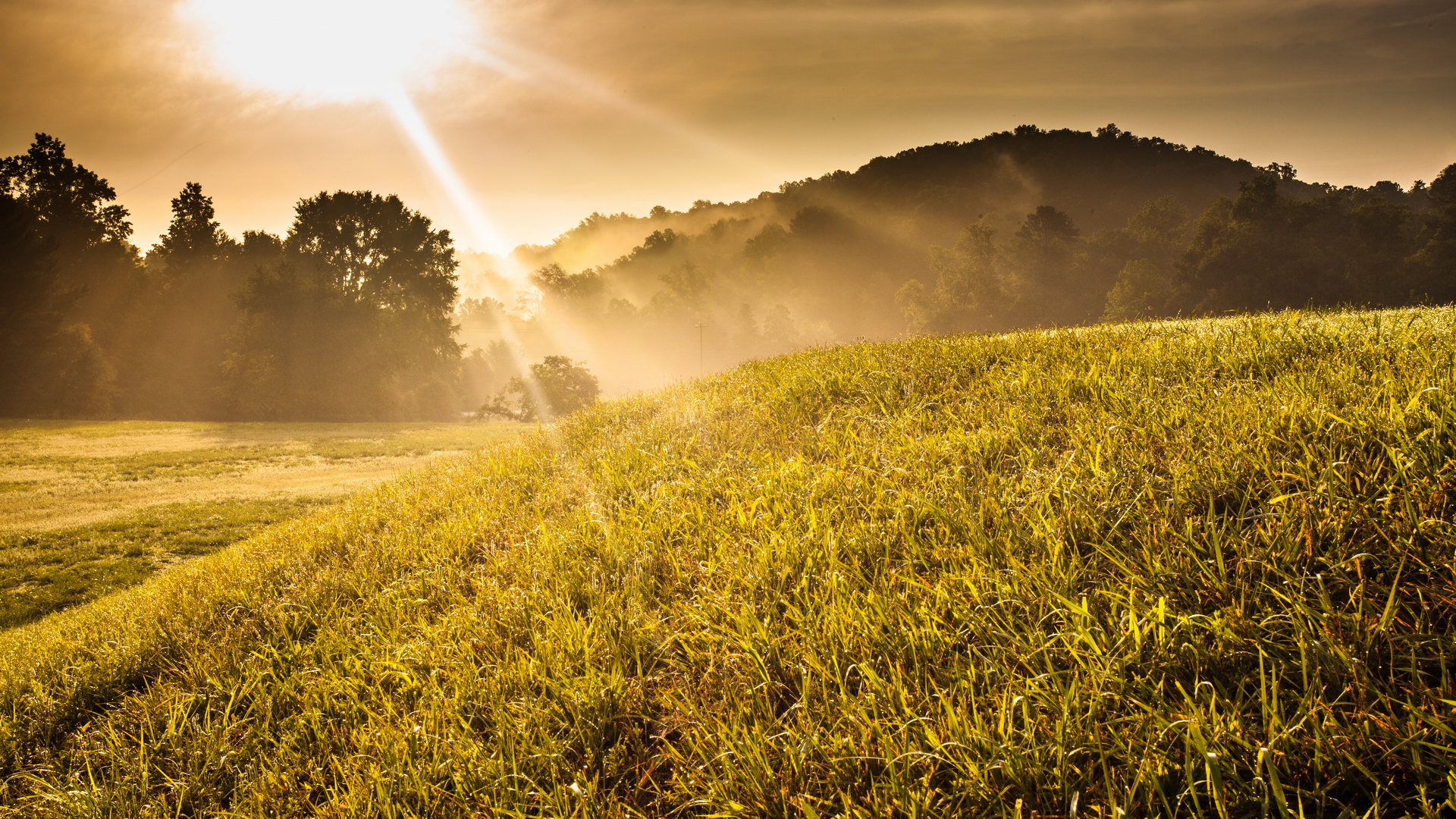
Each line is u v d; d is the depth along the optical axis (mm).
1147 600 2590
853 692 2600
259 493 20969
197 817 2994
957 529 3383
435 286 65375
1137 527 3045
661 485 5035
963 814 2023
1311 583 2471
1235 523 2879
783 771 2295
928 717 2273
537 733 2807
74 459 27781
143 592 7668
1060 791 2002
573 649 3211
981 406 5223
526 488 6516
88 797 3123
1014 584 2803
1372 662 2174
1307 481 2920
